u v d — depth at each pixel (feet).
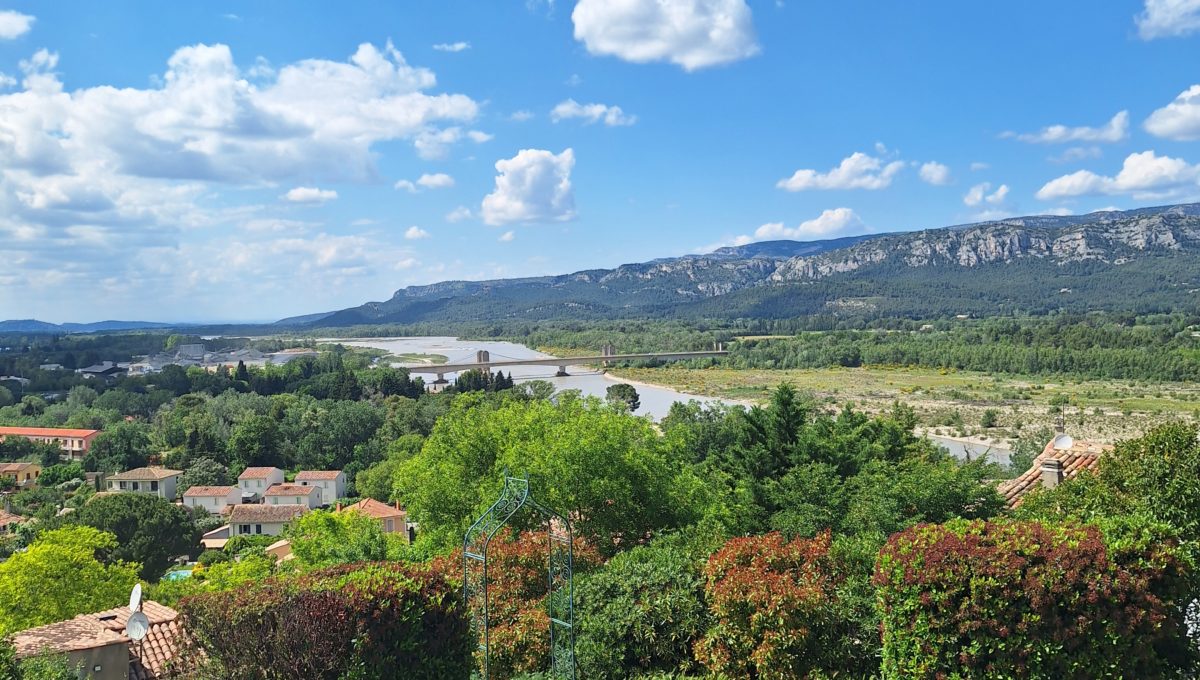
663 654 41.42
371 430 333.42
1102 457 46.06
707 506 80.02
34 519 203.31
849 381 488.85
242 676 35.35
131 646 52.49
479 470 84.89
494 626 44.52
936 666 32.09
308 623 35.09
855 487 77.15
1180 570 31.86
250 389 452.35
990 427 306.96
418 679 37.45
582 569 50.16
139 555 161.68
